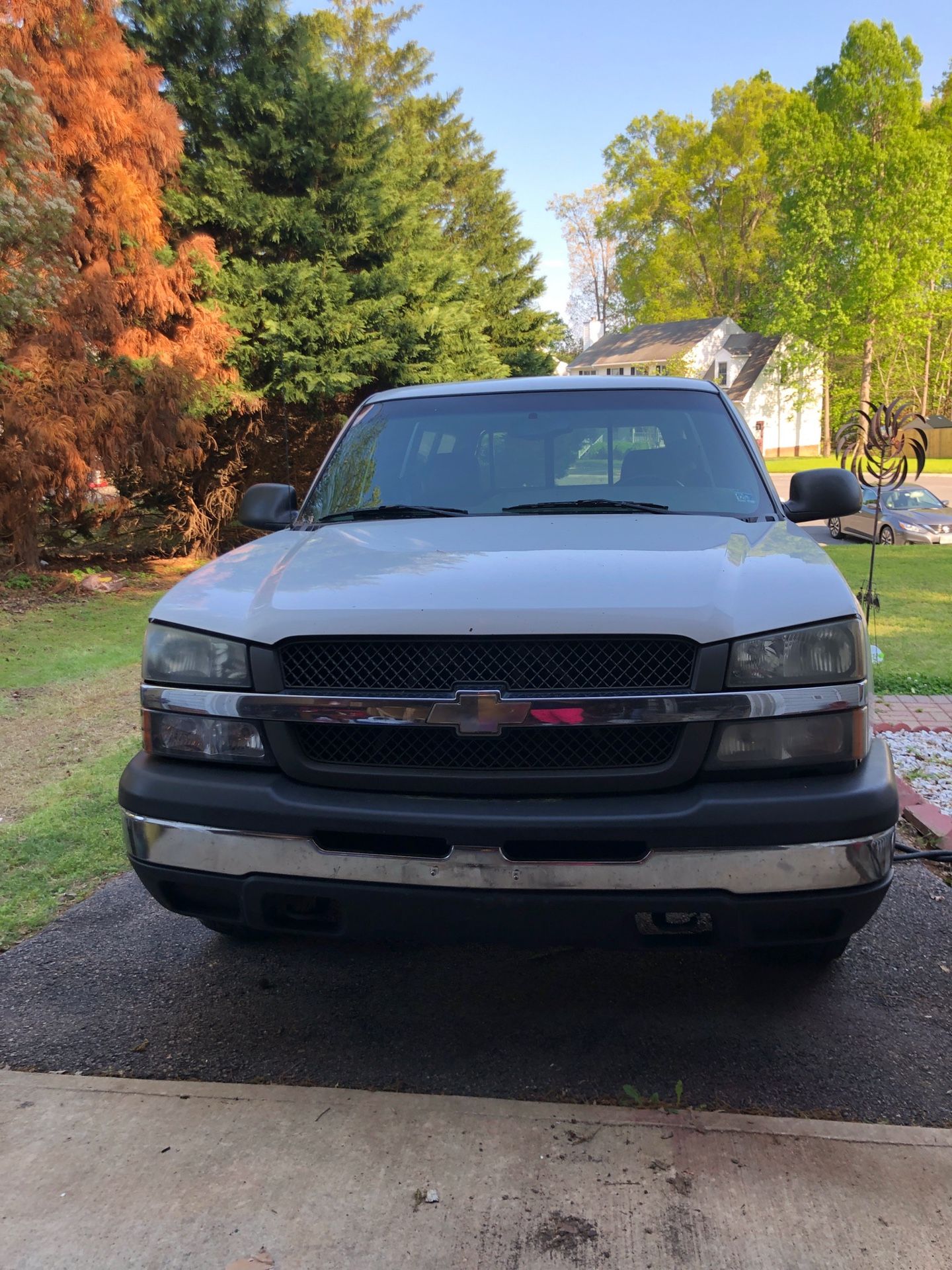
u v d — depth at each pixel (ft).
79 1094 8.48
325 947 11.43
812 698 7.70
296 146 52.47
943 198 160.25
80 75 42.98
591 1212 7.02
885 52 160.76
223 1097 8.39
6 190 35.70
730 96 224.33
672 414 12.46
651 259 231.71
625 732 7.79
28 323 40.55
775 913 7.62
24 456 39.32
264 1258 6.66
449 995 10.28
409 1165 7.53
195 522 53.98
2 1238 6.86
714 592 8.07
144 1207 7.14
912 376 197.16
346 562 9.33
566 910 7.66
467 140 122.42
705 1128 7.89
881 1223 6.86
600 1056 9.05
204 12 50.62
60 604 38.60
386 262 56.70
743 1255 6.62
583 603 7.84
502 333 107.55
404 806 7.80
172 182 49.80
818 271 170.50
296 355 49.67
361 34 117.50
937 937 11.32
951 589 40.70
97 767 18.25
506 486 11.83
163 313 46.09
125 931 11.76
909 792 15.61
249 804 8.03
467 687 7.76
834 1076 8.66
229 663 8.34
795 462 169.37
